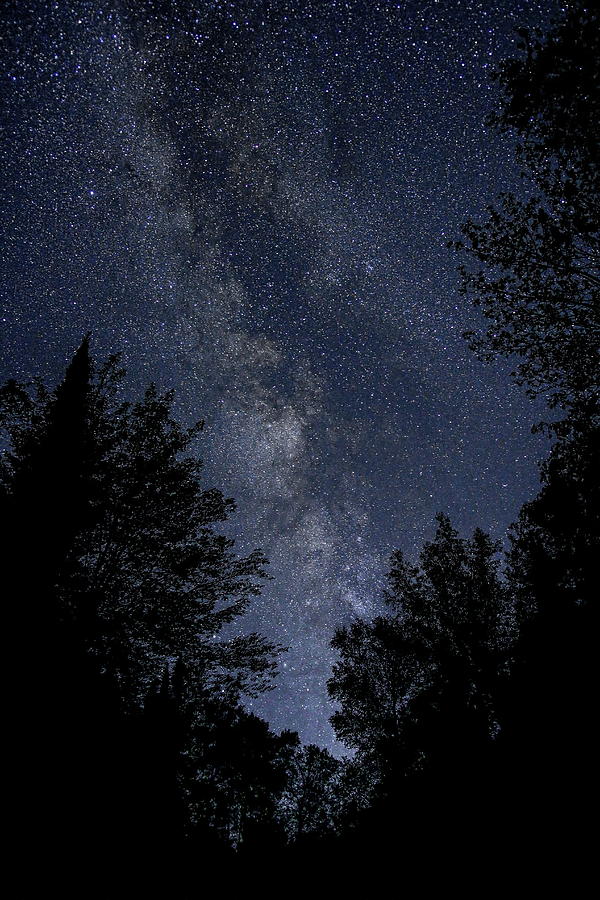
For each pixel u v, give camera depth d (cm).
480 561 1469
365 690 1516
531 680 895
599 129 909
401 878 777
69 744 711
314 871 888
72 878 646
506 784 814
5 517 856
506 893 659
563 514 1078
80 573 993
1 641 748
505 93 952
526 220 1034
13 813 635
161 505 1155
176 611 1114
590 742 760
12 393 1065
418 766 1152
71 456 986
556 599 966
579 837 662
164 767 827
